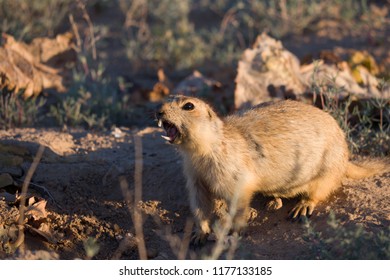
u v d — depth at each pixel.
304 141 13.42
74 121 18.03
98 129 17.80
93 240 11.95
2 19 24.89
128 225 13.68
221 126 12.95
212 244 12.98
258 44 18.80
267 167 13.27
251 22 26.28
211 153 12.85
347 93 17.47
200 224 13.17
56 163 15.11
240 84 17.98
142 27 25.88
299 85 18.22
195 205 13.25
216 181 13.02
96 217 13.73
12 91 18.55
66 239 12.80
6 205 12.95
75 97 19.33
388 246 10.86
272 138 13.28
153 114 13.23
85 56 21.30
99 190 14.64
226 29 27.03
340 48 21.72
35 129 17.05
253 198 14.25
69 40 21.55
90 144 16.17
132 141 16.53
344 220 12.51
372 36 24.19
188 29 26.52
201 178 13.27
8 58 19.09
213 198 13.62
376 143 15.81
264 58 18.33
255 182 13.27
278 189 13.67
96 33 26.45
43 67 20.69
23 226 12.45
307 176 13.53
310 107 14.10
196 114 12.63
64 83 20.39
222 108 18.44
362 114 17.06
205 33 26.48
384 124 17.00
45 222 12.90
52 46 21.16
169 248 12.92
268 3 27.86
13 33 23.58
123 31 26.98
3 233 12.15
